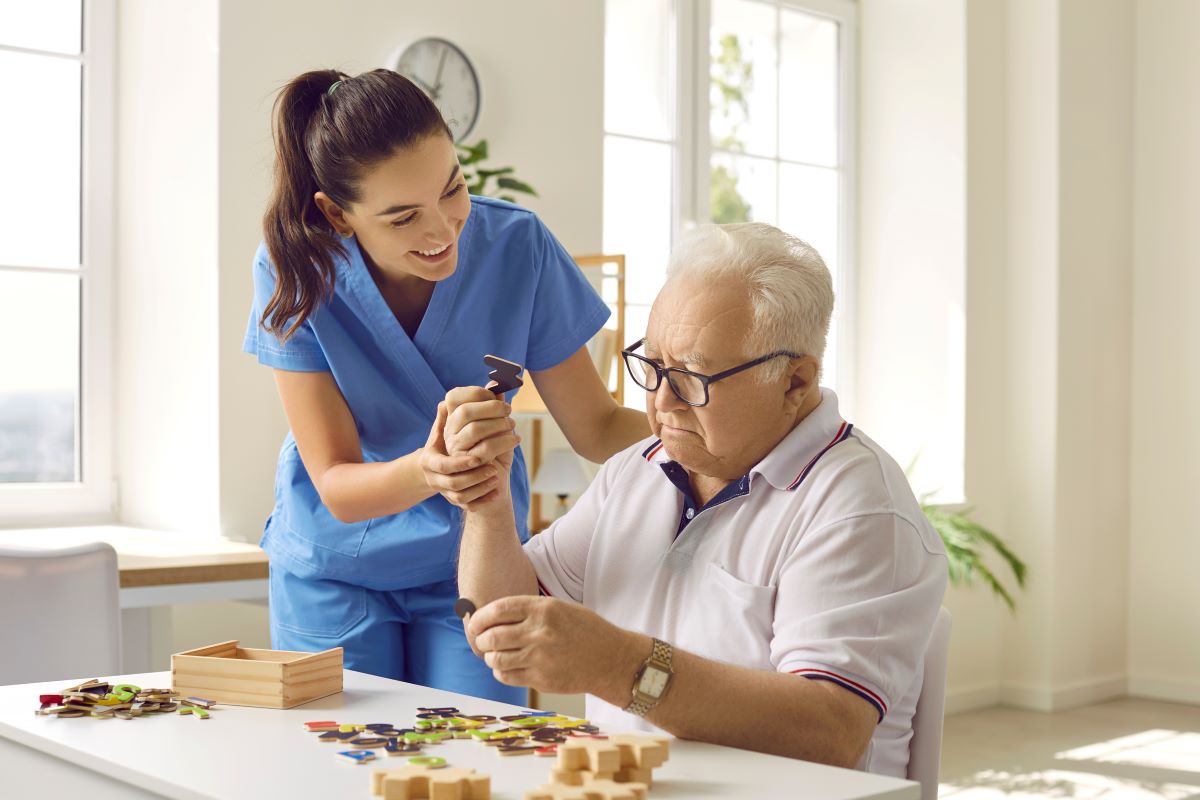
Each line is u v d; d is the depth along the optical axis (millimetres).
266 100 3303
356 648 1804
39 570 2178
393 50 3580
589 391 1981
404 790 984
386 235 1611
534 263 1885
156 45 3404
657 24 4660
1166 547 5078
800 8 5062
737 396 1351
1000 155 5031
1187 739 4387
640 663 1161
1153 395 5105
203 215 3266
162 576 2639
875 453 1374
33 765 1232
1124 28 5133
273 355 1779
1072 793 3693
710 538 1429
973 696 4867
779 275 1344
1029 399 4953
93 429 3498
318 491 1740
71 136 3480
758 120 4961
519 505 1904
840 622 1252
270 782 1050
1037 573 4910
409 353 1797
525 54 3912
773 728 1177
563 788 965
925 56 5043
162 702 1332
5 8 3377
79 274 3488
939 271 4980
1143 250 5137
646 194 4625
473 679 1787
